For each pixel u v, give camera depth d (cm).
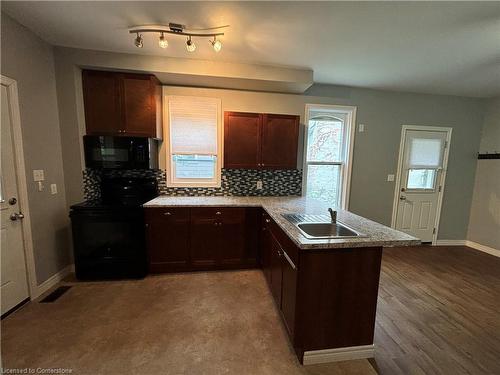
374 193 397
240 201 313
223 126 324
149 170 331
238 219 300
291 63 285
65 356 174
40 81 248
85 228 270
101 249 276
